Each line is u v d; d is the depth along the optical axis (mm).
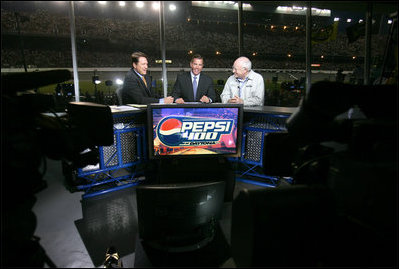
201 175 2324
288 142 1317
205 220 1583
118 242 1842
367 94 1006
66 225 1999
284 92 12875
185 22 35719
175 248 1641
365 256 906
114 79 22406
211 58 33219
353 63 32062
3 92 1048
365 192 872
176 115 2400
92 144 1500
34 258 1129
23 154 1021
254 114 2756
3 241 1021
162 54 3631
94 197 2492
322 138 1123
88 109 1637
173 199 1439
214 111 2443
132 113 2596
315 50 33406
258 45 36094
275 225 891
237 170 2996
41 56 26609
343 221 957
